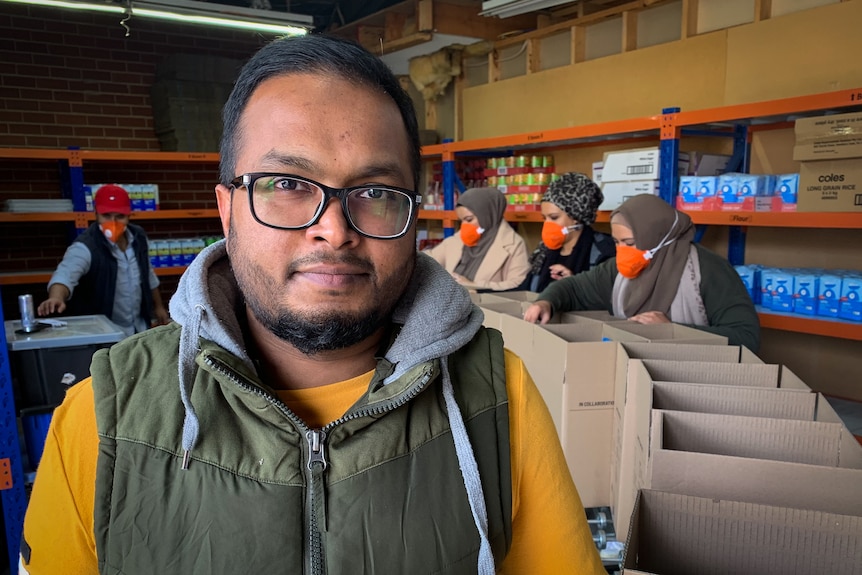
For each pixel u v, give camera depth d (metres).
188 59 4.82
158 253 4.84
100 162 4.98
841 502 0.75
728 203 2.68
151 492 0.63
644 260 2.02
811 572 0.68
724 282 1.98
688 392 1.02
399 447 0.67
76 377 2.18
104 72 4.98
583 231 2.86
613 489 1.25
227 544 0.62
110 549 0.63
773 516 0.69
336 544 0.64
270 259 0.62
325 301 0.62
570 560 0.72
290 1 5.17
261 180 0.62
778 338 3.11
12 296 4.73
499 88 4.37
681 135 3.05
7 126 4.69
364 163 0.62
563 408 1.25
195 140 4.86
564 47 4.00
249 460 0.64
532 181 3.75
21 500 2.06
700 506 0.72
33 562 0.66
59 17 4.78
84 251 3.35
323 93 0.62
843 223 2.26
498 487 0.70
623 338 1.41
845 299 2.42
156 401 0.66
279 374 0.73
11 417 2.02
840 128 2.22
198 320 0.65
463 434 0.68
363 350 0.72
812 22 2.72
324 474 0.65
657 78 3.39
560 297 2.16
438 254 3.53
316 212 0.61
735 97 3.04
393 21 4.41
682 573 0.74
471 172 4.57
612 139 3.64
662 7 3.43
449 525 0.66
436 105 5.01
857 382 2.84
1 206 4.50
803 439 0.87
